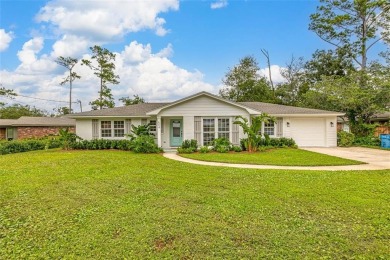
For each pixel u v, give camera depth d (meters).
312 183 7.97
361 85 22.95
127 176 9.09
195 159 13.52
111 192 7.17
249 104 24.62
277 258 3.80
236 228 4.78
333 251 3.97
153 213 5.54
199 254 3.95
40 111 54.78
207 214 5.45
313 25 29.77
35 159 13.47
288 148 18.75
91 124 20.42
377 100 21.67
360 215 5.35
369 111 22.08
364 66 26.75
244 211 5.59
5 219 5.43
